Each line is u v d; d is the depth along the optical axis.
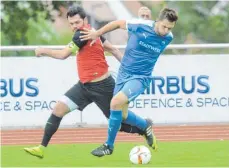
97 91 26.86
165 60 37.91
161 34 25.66
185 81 38.06
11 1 58.62
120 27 25.97
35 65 37.66
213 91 38.31
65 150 30.19
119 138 34.16
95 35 26.19
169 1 72.00
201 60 38.12
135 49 25.81
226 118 38.41
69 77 37.81
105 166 25.53
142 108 37.81
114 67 37.31
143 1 69.25
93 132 36.19
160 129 36.84
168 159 27.14
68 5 59.81
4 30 58.81
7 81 37.62
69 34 68.62
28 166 25.78
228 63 38.31
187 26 71.88
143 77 26.02
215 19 72.88
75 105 26.94
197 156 27.88
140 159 25.92
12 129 37.59
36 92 37.75
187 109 38.12
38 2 59.22
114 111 25.77
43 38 67.69
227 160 26.80
